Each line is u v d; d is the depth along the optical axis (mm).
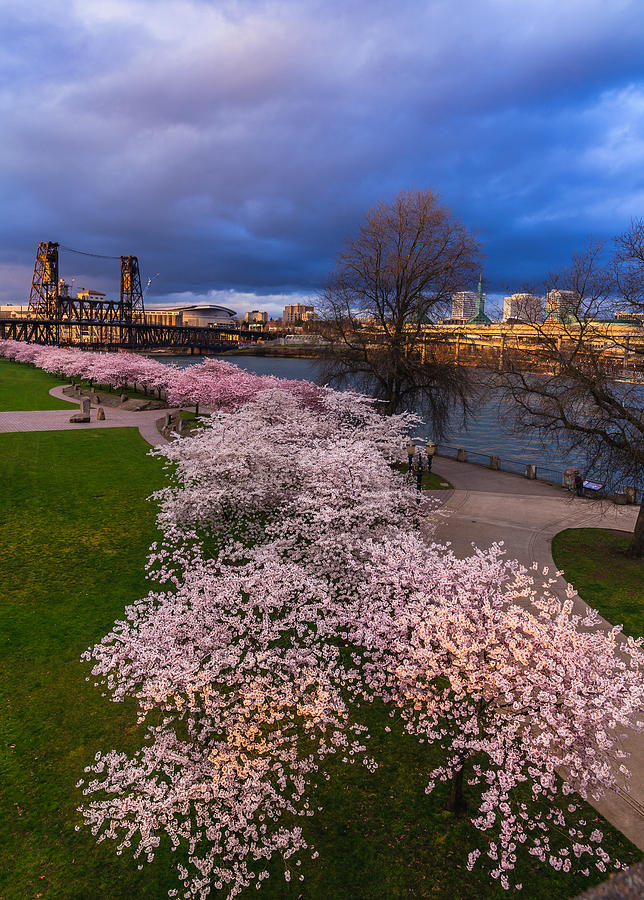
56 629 13828
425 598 9484
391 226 35000
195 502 16078
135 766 9570
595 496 27453
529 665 8641
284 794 9281
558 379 21875
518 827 7785
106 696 11547
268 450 17734
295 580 11664
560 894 7777
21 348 106875
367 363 37156
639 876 3637
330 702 9438
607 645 8312
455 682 8289
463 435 58031
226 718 9734
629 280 20281
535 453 49656
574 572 18484
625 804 9305
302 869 8141
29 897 7547
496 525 23281
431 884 7934
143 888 7801
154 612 11984
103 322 184875
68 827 8648
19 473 27156
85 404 43781
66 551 18391
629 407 20578
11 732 10445
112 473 28062
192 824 8812
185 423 38250
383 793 9492
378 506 14328
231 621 10289
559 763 7555
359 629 10547
